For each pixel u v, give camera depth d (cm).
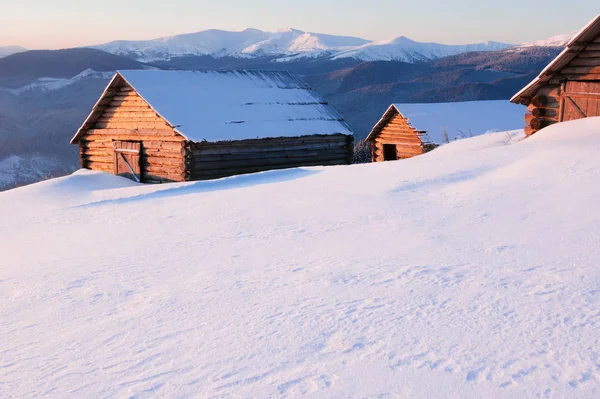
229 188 1366
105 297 552
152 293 548
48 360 394
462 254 597
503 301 445
